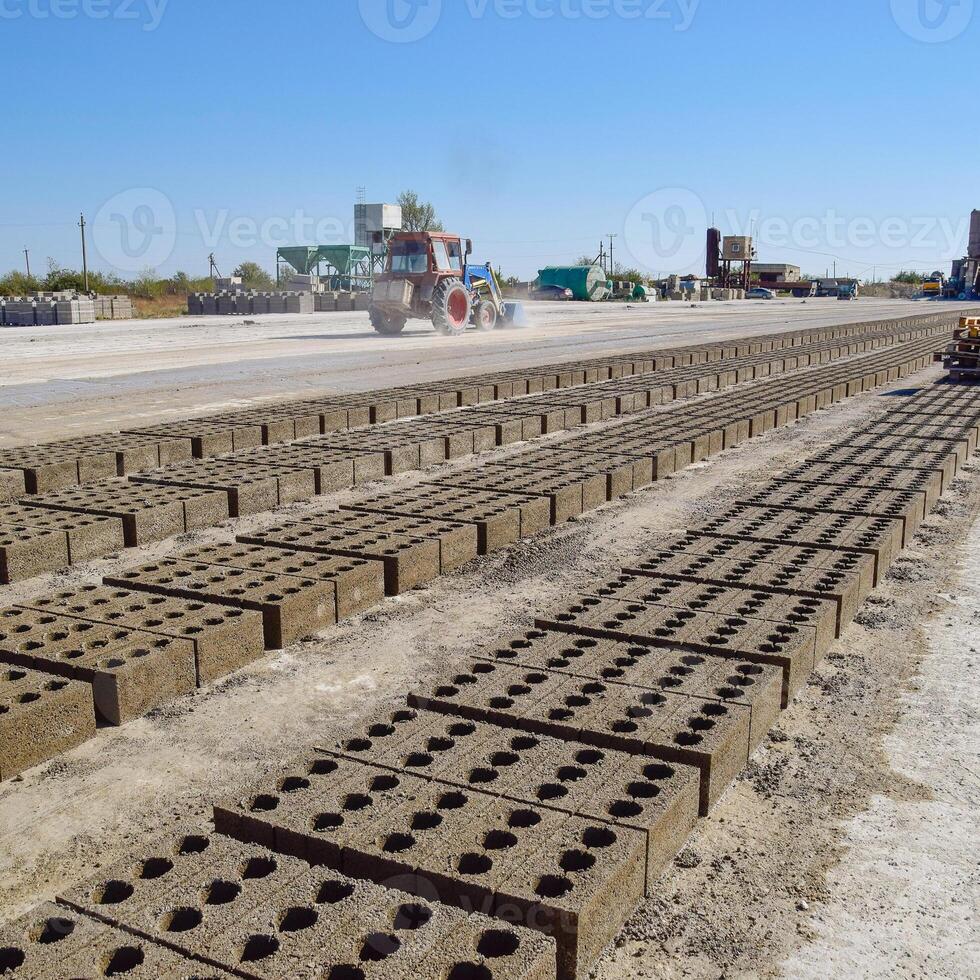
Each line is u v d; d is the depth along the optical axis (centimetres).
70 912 280
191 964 255
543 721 416
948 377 2123
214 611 573
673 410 1509
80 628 551
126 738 471
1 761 428
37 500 850
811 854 371
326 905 281
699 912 335
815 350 2530
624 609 568
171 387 1772
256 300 5297
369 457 1070
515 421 1320
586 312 5406
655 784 365
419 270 2922
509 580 724
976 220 9450
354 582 645
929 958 314
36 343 2794
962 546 813
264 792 359
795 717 490
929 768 439
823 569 650
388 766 378
